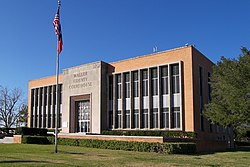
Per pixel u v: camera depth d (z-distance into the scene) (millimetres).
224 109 27703
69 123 41156
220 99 29312
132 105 36062
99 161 16594
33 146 27375
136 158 18516
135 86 36438
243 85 26672
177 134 30469
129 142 25000
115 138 28281
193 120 30969
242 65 26750
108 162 16203
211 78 31031
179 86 32500
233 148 39281
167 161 17250
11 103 63250
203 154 23922
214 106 28578
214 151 29641
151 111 34344
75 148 25922
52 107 46906
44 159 16797
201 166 15375
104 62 39375
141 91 35562
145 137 26391
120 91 37781
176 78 33125
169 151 22641
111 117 38156
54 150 23109
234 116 26375
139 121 34906
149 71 35094
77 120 41188
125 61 37688
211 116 28609
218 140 35781
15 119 63000
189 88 31781
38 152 21391
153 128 33750
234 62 27969
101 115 37562
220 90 28328
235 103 26062
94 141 27578
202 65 34906
